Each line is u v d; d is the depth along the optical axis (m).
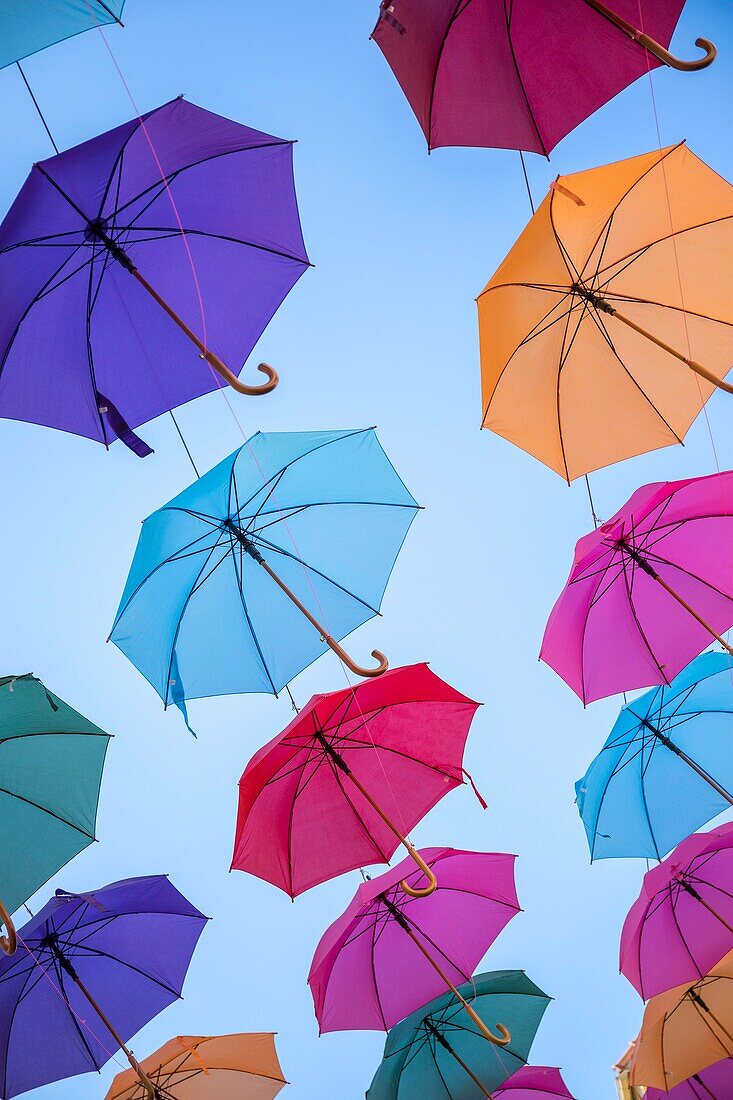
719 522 5.21
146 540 4.89
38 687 4.95
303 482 5.04
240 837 5.04
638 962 5.56
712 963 5.55
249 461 4.93
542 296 4.86
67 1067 5.43
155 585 4.99
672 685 5.41
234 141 4.66
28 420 4.82
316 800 5.18
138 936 5.43
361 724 5.11
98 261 4.71
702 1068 5.70
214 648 5.11
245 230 4.82
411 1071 5.79
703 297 4.94
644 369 4.98
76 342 4.80
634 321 4.94
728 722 5.52
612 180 4.77
